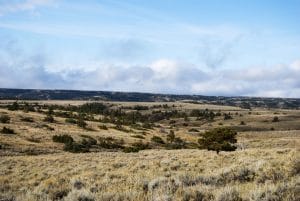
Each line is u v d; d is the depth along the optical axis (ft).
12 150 209.15
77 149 238.89
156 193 31.17
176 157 105.81
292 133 390.42
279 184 31.86
